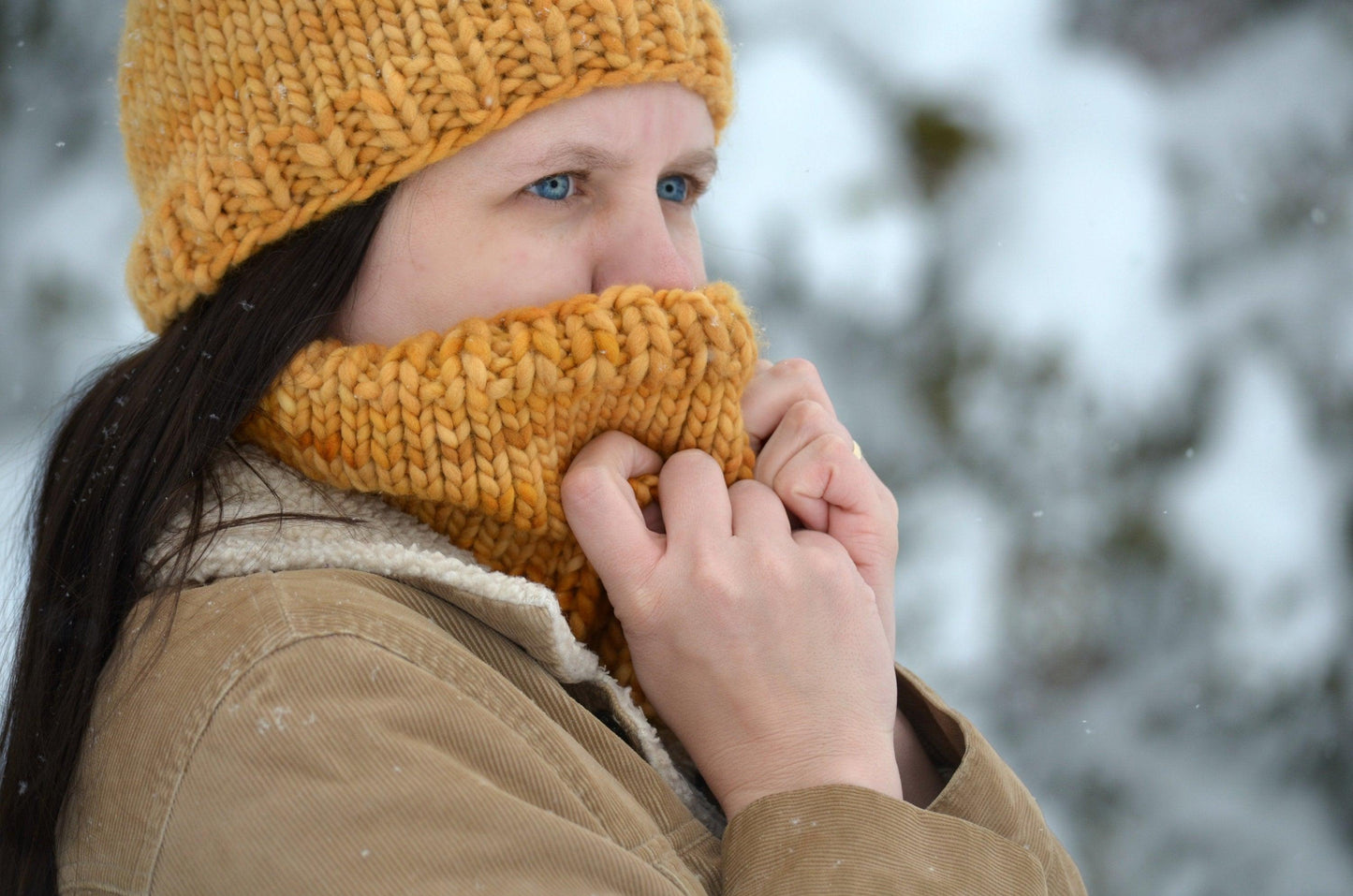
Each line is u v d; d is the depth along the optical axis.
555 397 1.03
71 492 1.09
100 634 0.96
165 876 0.79
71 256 3.30
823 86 3.39
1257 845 3.27
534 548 1.10
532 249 1.06
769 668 1.01
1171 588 3.39
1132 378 3.42
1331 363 3.50
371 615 0.88
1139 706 3.33
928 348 3.36
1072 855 3.23
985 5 3.59
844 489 1.16
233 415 1.02
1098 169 3.52
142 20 1.09
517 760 0.86
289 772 0.78
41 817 0.92
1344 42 3.73
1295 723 3.37
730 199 3.27
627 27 1.04
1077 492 3.39
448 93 1.00
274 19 1.00
